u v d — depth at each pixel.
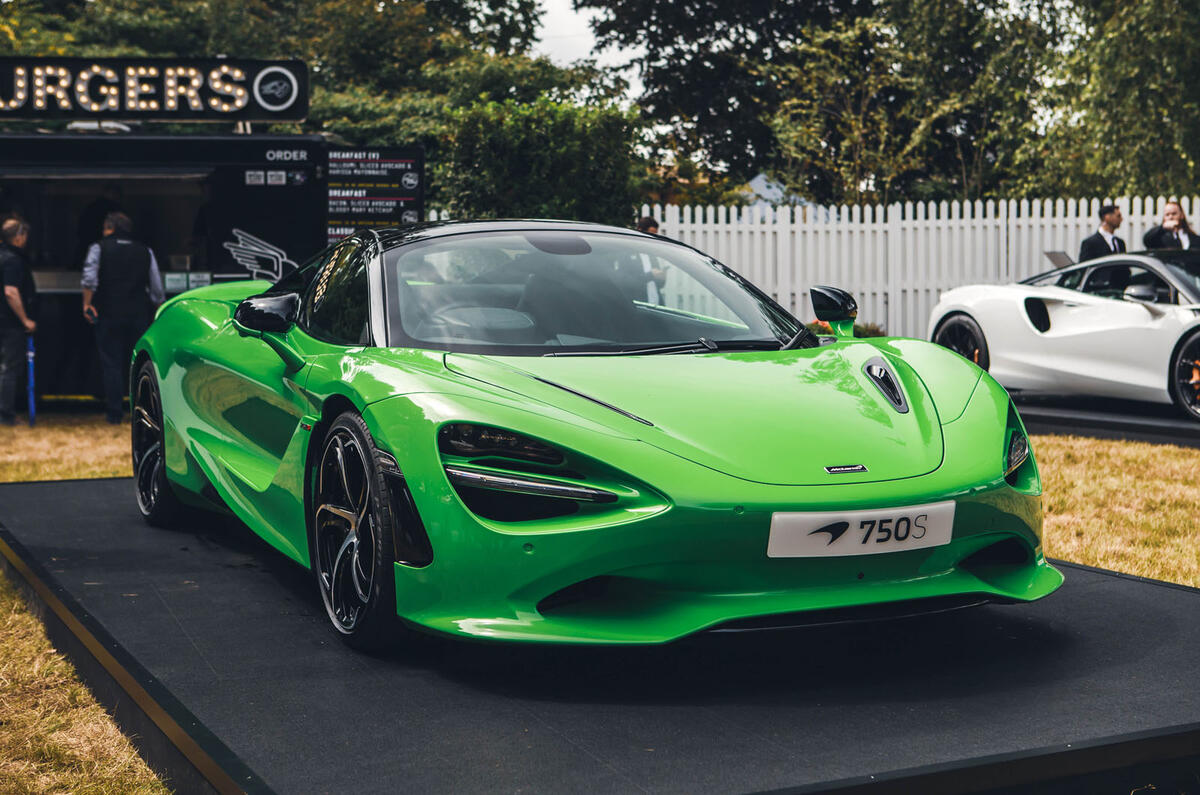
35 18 23.78
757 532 2.52
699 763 2.20
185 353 4.37
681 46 29.89
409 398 2.80
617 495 2.54
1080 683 2.65
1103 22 20.31
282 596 3.55
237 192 10.24
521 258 3.60
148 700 2.59
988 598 2.76
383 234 3.77
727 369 3.07
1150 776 2.30
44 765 2.63
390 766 2.21
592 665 2.84
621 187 13.49
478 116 13.12
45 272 10.35
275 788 2.11
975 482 2.71
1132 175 18.97
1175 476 5.89
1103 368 7.84
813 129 21.36
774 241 13.71
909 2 24.70
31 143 10.15
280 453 3.54
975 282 13.59
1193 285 7.61
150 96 10.48
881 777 2.09
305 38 26.89
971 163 24.66
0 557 4.42
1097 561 4.22
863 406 2.92
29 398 9.45
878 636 3.05
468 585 2.60
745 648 2.97
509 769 2.19
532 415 2.68
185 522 4.66
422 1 27.56
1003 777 2.17
